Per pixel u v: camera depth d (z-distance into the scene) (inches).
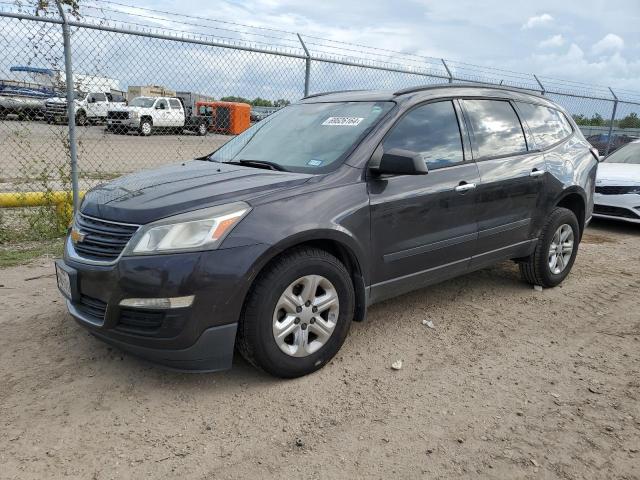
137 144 337.7
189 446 106.8
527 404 125.0
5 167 330.3
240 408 120.3
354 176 140.1
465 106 174.7
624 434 113.8
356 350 149.9
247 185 130.9
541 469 102.3
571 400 127.1
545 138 201.6
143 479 97.2
